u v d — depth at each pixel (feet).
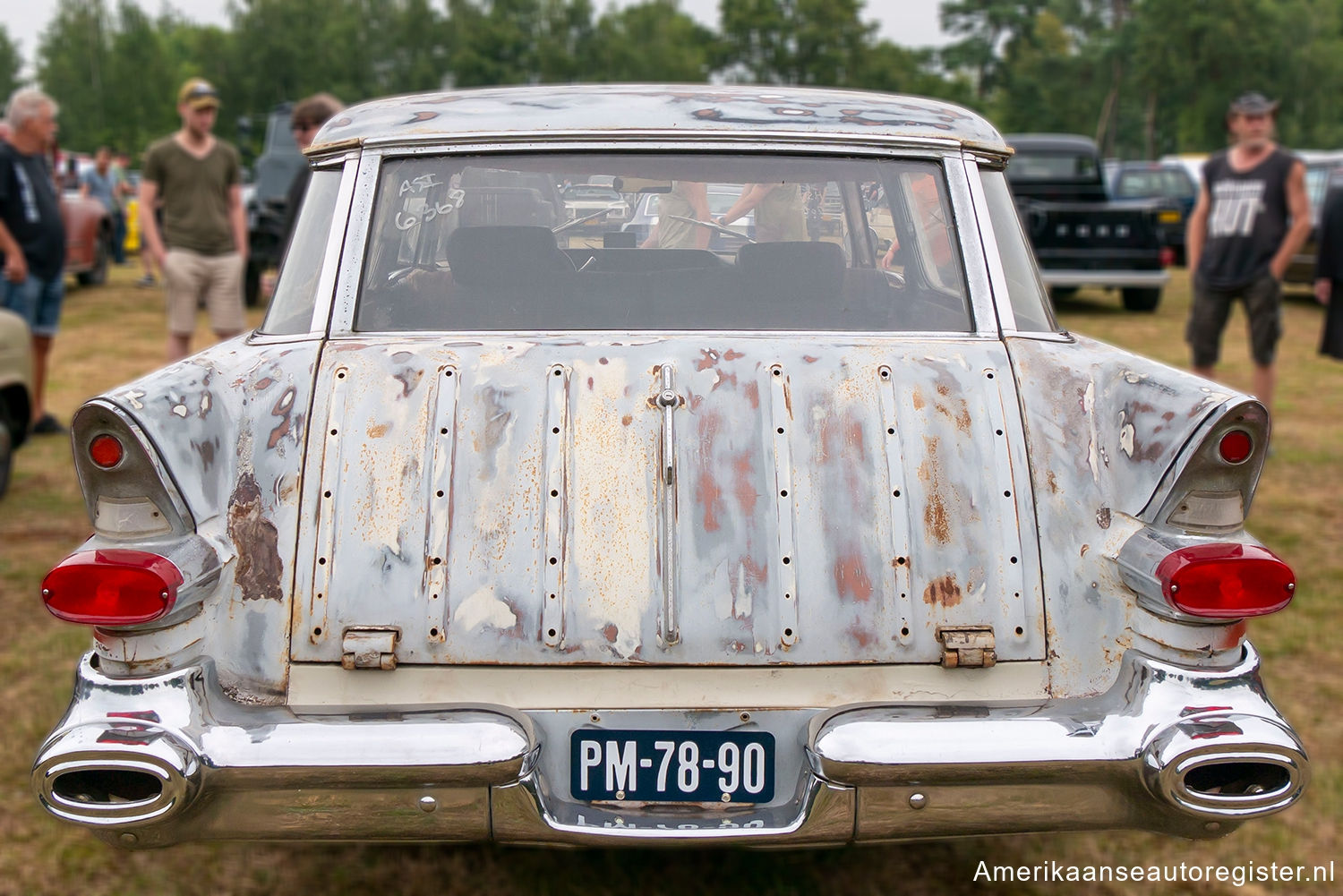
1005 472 7.08
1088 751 6.29
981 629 6.81
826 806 6.39
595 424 7.13
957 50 315.58
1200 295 20.83
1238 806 6.36
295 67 300.81
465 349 7.43
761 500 6.97
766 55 255.09
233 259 21.81
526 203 8.15
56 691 11.30
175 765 6.09
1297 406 26.09
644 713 6.71
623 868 8.65
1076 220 40.52
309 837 6.36
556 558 6.82
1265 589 6.40
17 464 20.08
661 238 8.16
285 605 6.75
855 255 8.24
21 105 20.20
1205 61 231.09
